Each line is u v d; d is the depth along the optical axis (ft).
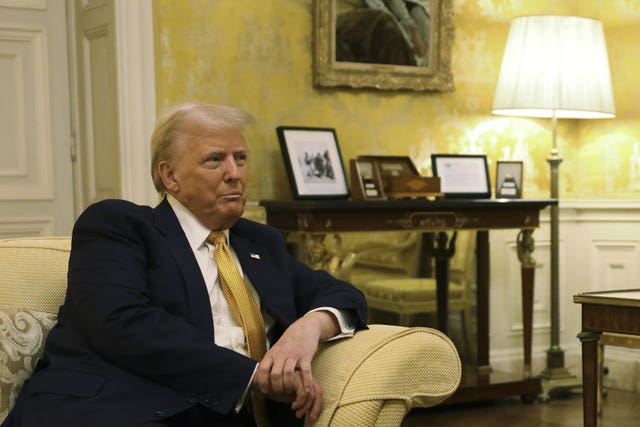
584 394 9.50
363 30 14.16
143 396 5.91
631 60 15.58
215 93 13.12
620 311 9.11
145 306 6.09
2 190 13.06
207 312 6.42
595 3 16.19
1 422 6.08
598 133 16.20
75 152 13.60
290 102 13.75
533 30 14.17
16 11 13.14
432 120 15.07
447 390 6.24
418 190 13.35
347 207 12.11
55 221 13.50
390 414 5.96
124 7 12.33
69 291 6.34
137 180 12.41
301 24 13.83
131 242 6.37
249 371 5.92
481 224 13.50
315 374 6.26
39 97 13.33
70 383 5.92
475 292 15.34
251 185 13.38
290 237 13.05
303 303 7.26
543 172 16.21
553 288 14.90
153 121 12.52
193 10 12.92
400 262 14.44
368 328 6.71
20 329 6.40
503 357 15.85
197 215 6.72
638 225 15.61
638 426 12.73
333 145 13.53
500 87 14.49
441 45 14.85
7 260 6.96
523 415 13.43
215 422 6.18
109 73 12.60
